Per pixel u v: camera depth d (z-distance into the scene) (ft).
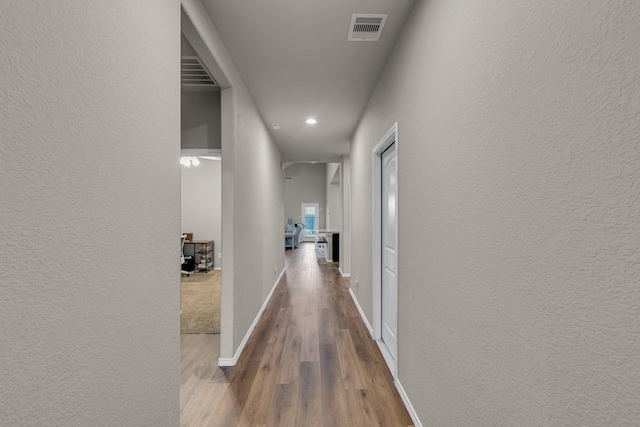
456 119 4.35
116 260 3.21
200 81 10.04
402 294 6.93
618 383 2.02
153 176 3.98
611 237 2.05
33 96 2.26
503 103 3.25
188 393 7.16
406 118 6.59
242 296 9.66
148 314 3.85
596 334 2.17
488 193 3.55
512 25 3.09
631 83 1.90
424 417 5.60
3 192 2.04
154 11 4.02
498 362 3.36
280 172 20.38
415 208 6.08
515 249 3.06
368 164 11.32
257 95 10.70
